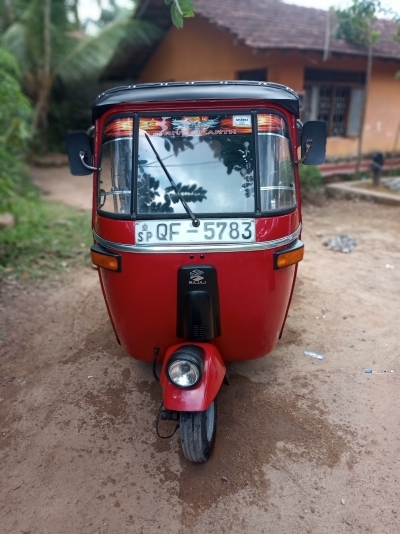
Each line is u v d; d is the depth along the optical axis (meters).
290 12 11.92
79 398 3.43
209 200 2.67
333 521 2.41
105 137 2.72
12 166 7.73
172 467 2.78
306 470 2.72
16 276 5.57
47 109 15.03
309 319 4.41
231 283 2.62
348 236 6.65
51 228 7.56
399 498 2.52
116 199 2.66
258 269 2.61
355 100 10.85
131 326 2.84
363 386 3.45
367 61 10.57
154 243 2.57
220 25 9.39
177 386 2.46
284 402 3.29
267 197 2.62
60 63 13.54
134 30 12.26
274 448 2.88
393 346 3.95
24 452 2.94
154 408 3.30
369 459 2.78
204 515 2.47
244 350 2.95
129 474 2.74
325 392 3.39
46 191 11.01
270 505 2.51
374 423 3.07
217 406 3.25
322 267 5.67
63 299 5.04
